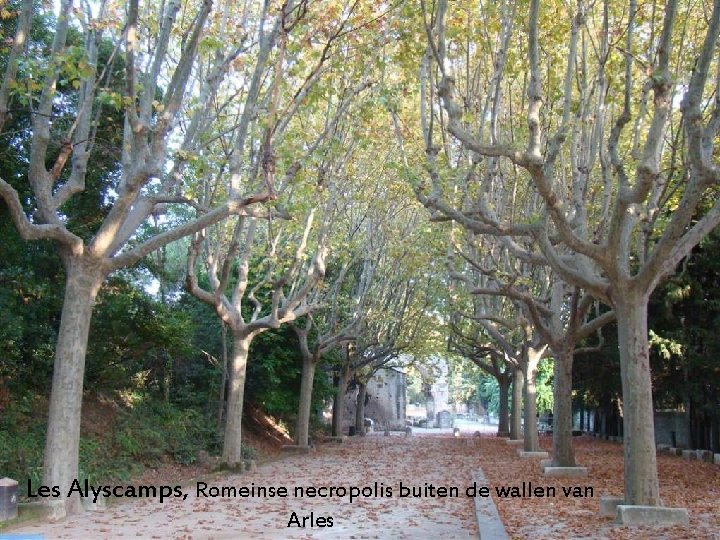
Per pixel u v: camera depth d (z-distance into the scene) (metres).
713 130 10.52
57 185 16.55
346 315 31.03
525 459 23.89
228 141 17.20
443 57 11.16
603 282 12.20
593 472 19.09
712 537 9.77
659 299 22.39
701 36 14.30
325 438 34.72
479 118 15.63
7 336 15.34
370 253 27.75
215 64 14.34
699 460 23.20
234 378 20.22
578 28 12.73
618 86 14.27
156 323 19.58
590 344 27.34
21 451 14.05
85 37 13.02
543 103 15.88
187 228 12.58
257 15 15.52
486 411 83.81
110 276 18.58
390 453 27.62
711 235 19.92
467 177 14.70
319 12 14.01
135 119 11.66
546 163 12.30
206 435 23.16
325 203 21.31
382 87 15.10
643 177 10.38
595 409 40.81
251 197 12.74
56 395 11.45
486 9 14.45
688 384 23.22
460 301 25.95
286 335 29.91
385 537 10.43
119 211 11.76
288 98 15.62
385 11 14.21
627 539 9.79
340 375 36.16
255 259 22.58
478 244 20.48
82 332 11.67
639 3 14.44
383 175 23.92
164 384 24.09
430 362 55.59
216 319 26.75
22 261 15.98
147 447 19.19
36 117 11.61
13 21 14.55
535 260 14.51
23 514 10.97
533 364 25.22
